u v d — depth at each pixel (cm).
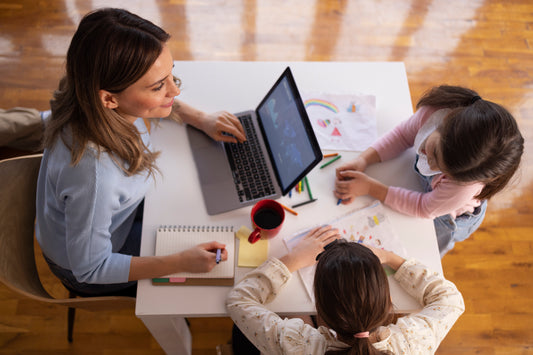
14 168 124
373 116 148
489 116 106
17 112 171
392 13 263
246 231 126
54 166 105
